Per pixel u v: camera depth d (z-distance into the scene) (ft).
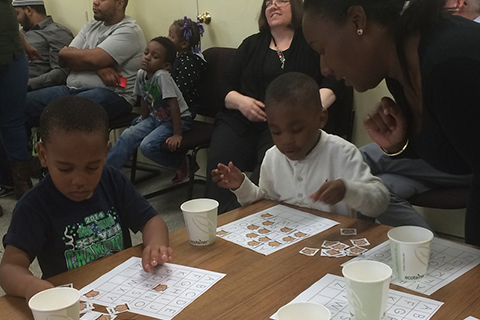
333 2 3.30
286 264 3.44
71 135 3.54
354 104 8.95
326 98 7.89
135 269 3.51
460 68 2.93
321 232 4.00
